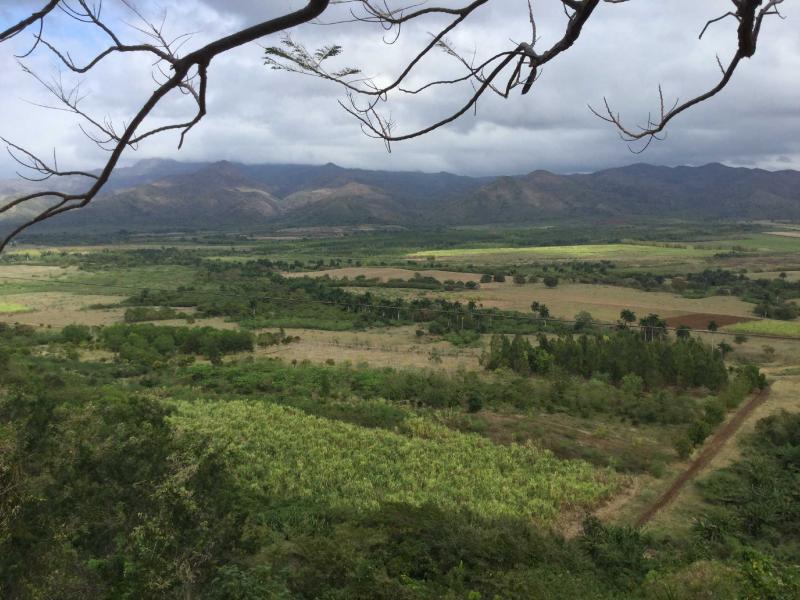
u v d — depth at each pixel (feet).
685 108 9.43
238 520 73.56
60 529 59.77
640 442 163.73
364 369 240.53
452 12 9.02
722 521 114.11
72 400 158.20
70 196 9.74
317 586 74.08
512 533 97.14
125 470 72.90
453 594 74.95
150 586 56.24
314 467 139.33
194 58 9.00
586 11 8.74
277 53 9.55
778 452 151.02
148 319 337.72
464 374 228.63
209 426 162.61
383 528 96.53
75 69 9.06
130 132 9.33
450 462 145.38
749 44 8.55
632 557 95.50
